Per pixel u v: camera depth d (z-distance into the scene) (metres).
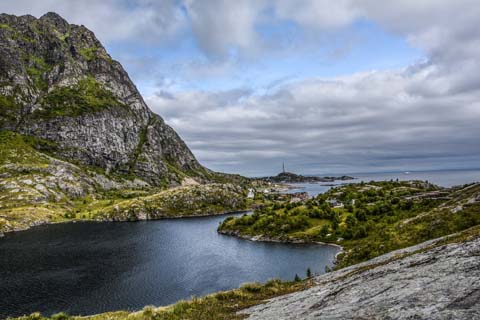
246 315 27.62
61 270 124.25
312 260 133.62
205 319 28.83
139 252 156.62
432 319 15.05
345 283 29.52
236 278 113.00
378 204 195.62
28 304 89.56
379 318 17.09
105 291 100.12
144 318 32.09
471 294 16.86
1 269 126.19
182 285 105.88
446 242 34.81
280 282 44.72
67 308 86.62
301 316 22.28
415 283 21.58
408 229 73.81
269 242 178.12
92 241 186.12
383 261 36.44
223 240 187.62
